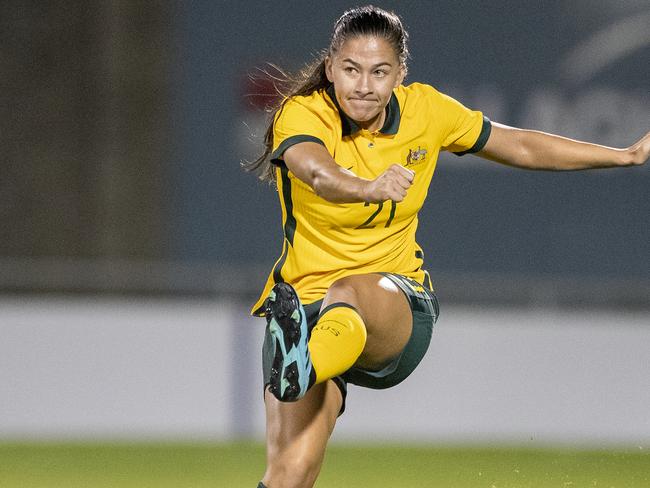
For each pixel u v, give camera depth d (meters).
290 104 13.27
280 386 12.10
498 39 37.75
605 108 37.78
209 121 38.19
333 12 38.00
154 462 27.64
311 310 13.85
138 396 31.41
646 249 37.34
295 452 13.23
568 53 37.84
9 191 42.62
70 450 29.55
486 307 33.41
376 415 31.83
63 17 43.28
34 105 42.91
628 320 32.22
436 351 31.88
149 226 42.28
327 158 12.45
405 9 37.69
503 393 31.92
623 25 37.75
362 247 13.77
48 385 31.23
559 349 31.98
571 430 31.89
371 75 12.80
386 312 13.39
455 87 37.75
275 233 38.06
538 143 14.41
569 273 37.38
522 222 37.34
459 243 37.25
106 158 42.56
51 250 42.53
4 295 37.34
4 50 42.94
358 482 24.75
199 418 31.56
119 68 42.56
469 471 26.25
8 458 28.14
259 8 38.12
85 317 31.36
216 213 38.06
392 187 11.30
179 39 39.53
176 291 35.62
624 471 25.69
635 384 31.91
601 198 37.38
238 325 31.78
